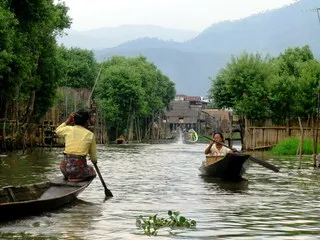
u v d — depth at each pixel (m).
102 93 87.25
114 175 21.78
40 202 11.44
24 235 9.59
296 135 45.50
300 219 11.37
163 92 119.81
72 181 14.02
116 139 87.06
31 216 11.50
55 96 50.41
